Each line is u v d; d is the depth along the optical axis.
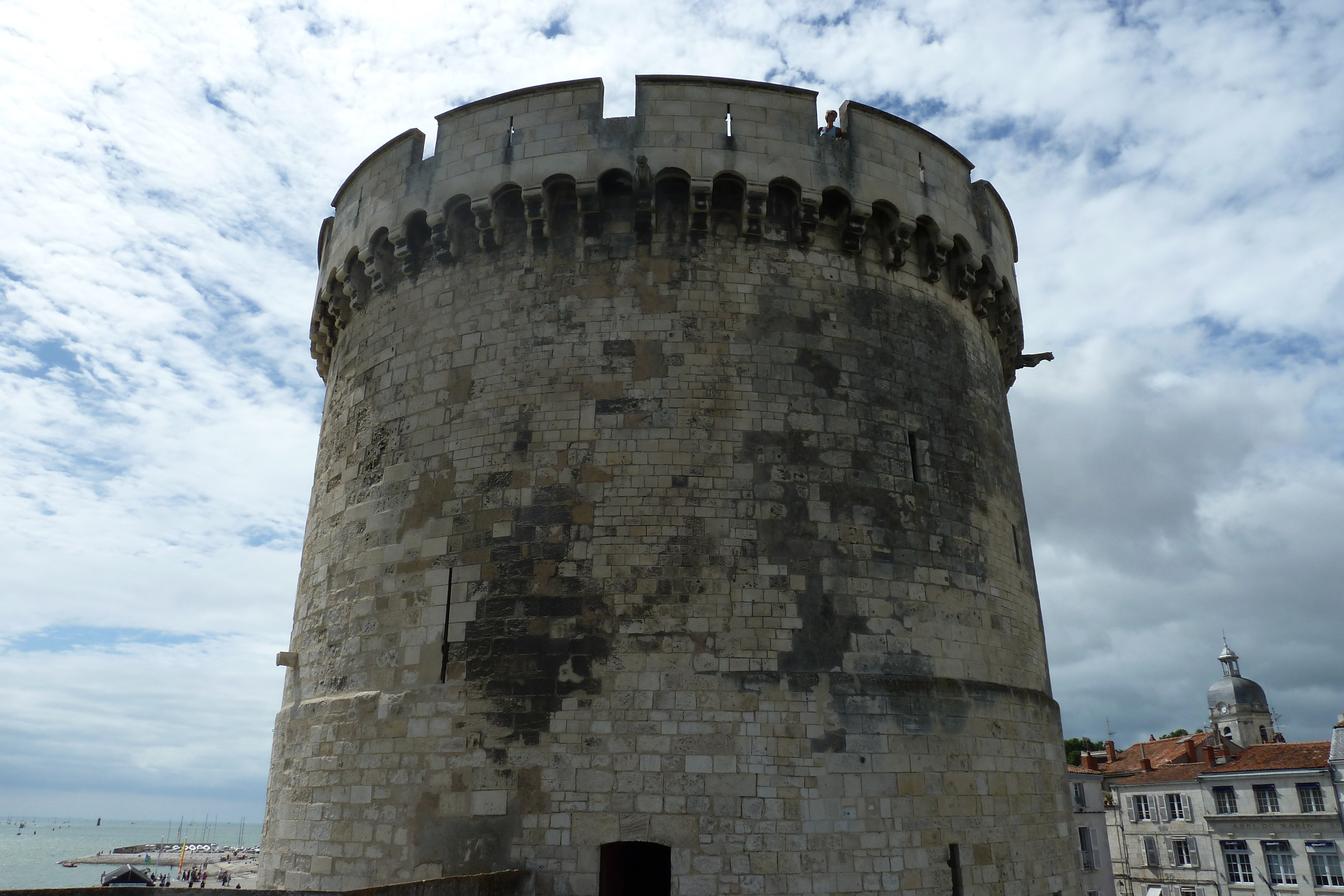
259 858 20.33
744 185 19.03
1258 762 62.69
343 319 23.20
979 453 20.66
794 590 16.84
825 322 19.02
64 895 10.34
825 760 15.83
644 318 18.47
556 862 15.14
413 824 16.17
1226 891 61.16
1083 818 55.66
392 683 17.45
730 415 17.86
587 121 19.44
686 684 16.00
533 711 16.14
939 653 17.70
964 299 21.89
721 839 15.10
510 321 19.03
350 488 20.30
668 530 16.95
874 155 20.28
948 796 16.55
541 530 17.27
